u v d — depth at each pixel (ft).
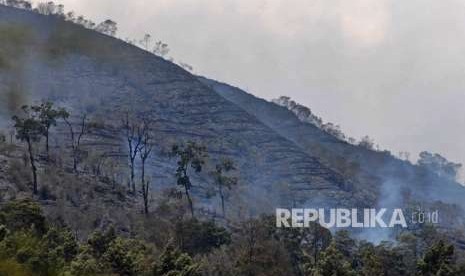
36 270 437.58
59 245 500.33
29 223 531.50
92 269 462.19
